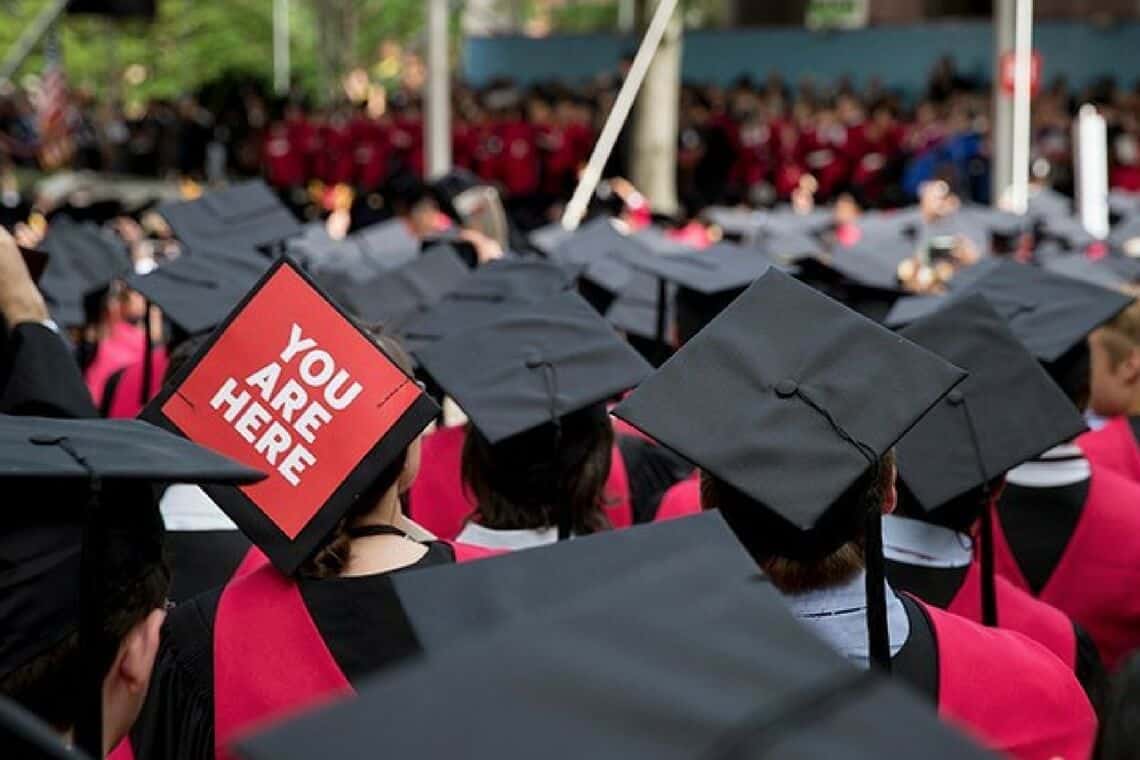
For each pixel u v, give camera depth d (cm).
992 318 392
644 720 133
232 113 3030
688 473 503
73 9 2345
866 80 3131
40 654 235
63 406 367
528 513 386
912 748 132
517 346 418
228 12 3953
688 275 672
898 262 946
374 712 139
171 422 310
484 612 231
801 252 1068
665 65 1884
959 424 375
